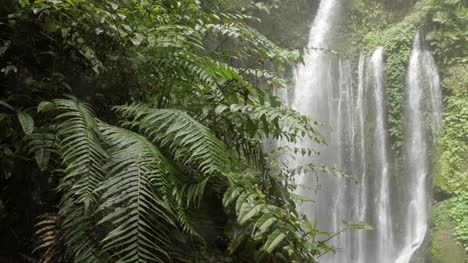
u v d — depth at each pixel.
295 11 11.80
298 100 11.02
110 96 2.58
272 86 3.31
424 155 10.81
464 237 8.68
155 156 1.93
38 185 2.09
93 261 1.67
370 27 12.84
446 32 11.45
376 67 11.86
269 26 10.57
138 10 2.90
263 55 3.14
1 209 1.99
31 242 2.00
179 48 2.53
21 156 2.01
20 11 2.36
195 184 2.10
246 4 8.41
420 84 11.45
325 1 12.79
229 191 2.04
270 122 2.42
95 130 1.94
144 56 2.62
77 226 1.74
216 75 2.76
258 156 3.00
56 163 2.10
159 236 1.79
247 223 2.15
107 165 1.81
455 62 11.28
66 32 2.48
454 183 9.86
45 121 2.23
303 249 2.23
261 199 2.11
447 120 10.79
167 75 2.61
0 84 2.28
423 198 10.45
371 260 10.54
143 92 2.68
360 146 11.45
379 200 11.00
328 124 11.45
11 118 2.13
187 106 2.76
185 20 3.21
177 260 1.95
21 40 2.40
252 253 2.19
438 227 9.34
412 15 12.43
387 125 11.35
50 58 2.50
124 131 2.07
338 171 3.54
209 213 2.30
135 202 1.70
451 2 11.46
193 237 2.11
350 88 11.95
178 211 1.91
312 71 11.53
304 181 10.34
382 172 11.13
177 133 2.03
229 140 2.84
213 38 5.80
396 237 10.53
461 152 10.25
